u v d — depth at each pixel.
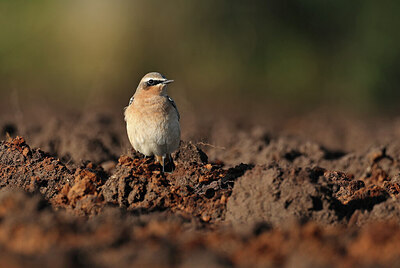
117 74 32.19
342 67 32.81
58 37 32.84
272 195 8.84
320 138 20.75
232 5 33.62
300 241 7.29
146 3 33.09
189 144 12.21
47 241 7.16
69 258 6.33
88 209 9.05
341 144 20.17
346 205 9.38
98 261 6.55
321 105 31.44
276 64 33.47
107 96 30.72
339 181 11.12
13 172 10.86
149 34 33.06
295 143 16.55
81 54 32.53
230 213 9.20
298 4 33.31
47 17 33.06
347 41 32.81
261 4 33.59
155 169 10.56
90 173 10.73
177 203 9.88
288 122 25.72
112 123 18.66
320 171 11.23
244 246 7.22
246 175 9.23
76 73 32.00
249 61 33.53
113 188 10.02
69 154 14.96
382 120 26.73
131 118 11.56
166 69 33.06
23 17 32.91
